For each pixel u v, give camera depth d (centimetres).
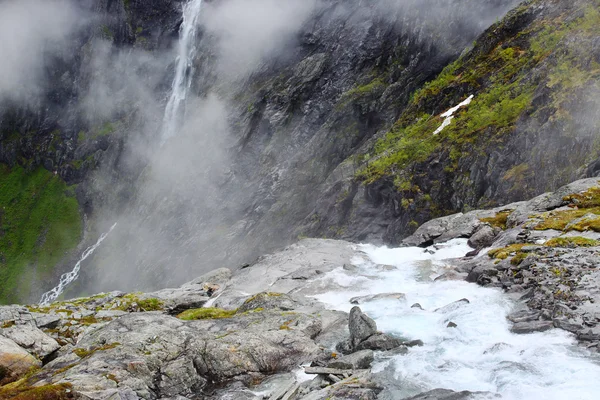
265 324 2155
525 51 6241
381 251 3475
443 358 1770
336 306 2478
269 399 1645
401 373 1695
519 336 1827
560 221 2842
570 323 1780
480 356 1745
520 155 4844
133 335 1972
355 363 1783
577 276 2095
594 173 3744
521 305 2061
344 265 3094
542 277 2175
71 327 2514
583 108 4353
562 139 4412
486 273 2438
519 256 2459
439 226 3644
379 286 2703
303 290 2798
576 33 5284
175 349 1906
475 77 6681
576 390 1421
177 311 2958
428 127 6662
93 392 1588
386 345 1903
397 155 6400
